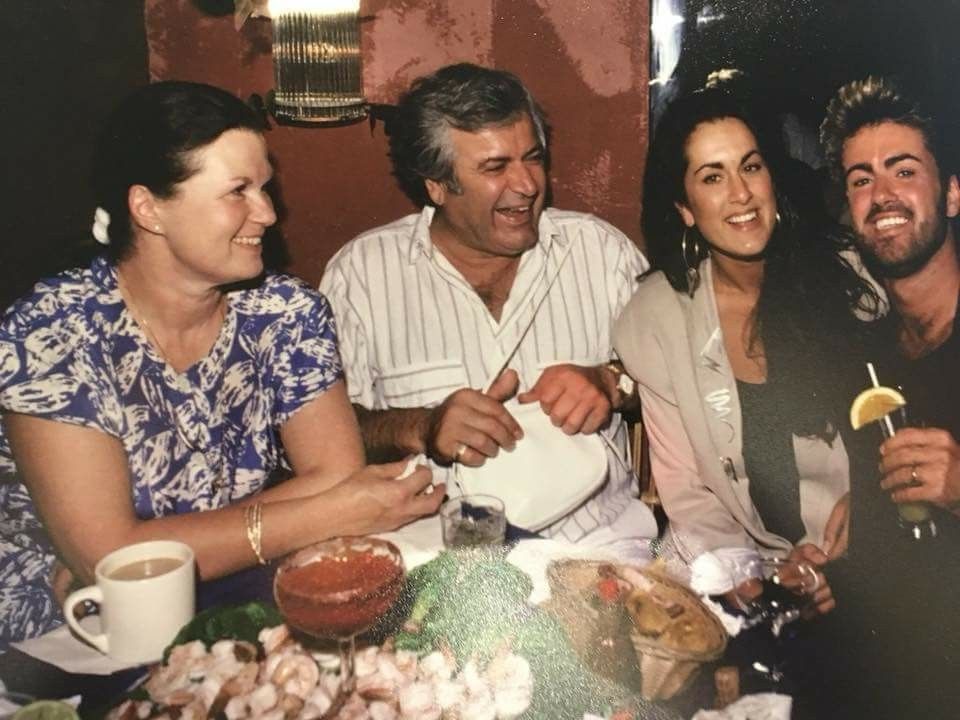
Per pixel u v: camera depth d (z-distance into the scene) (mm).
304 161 2443
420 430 1703
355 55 2244
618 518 1790
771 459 1755
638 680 917
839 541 1647
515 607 1004
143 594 989
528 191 1775
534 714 883
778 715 877
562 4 2232
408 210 2467
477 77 1785
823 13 1605
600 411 1640
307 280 2518
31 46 1871
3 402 1282
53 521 1278
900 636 1353
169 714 873
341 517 1259
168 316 1376
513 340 1930
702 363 1786
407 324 1932
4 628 1355
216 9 2379
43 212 1928
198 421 1408
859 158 1609
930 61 1529
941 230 1566
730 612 1042
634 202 2301
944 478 1541
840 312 1665
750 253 1717
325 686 905
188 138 1275
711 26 1861
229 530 1237
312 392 1481
